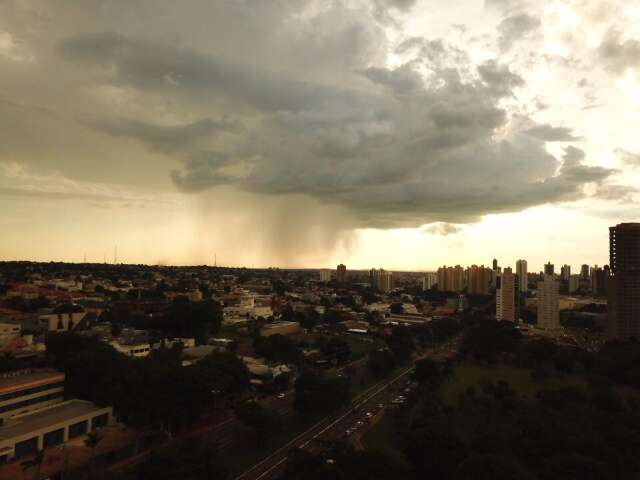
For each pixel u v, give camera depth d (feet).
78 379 632.79
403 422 599.57
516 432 547.08
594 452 474.08
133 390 536.83
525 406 634.43
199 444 468.34
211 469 416.05
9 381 607.37
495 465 415.44
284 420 625.41
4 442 464.65
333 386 639.76
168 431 553.64
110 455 485.97
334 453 458.50
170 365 597.11
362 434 581.94
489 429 550.77
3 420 541.34
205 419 612.70
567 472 423.23
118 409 545.03
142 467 412.36
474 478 407.03
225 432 570.46
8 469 442.91
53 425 511.40
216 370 637.30
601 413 605.31
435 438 472.44
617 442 506.07
